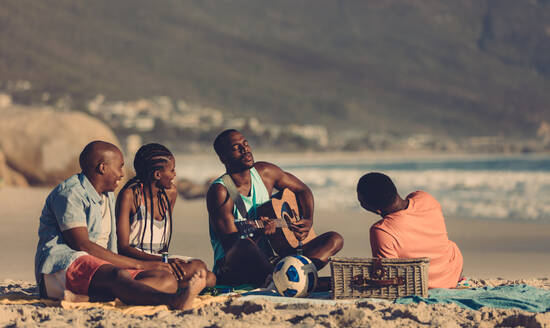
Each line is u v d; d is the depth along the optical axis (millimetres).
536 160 129375
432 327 5633
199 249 12602
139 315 6102
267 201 8398
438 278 7340
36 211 19672
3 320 6004
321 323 5691
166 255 7246
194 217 19719
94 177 6930
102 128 31172
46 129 30016
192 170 74562
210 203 8133
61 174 29688
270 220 8078
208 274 7551
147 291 6445
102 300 6754
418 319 5922
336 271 6945
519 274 10297
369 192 7230
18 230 15297
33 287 8234
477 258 12445
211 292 7367
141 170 7496
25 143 29688
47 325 5676
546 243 14742
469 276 10039
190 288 6320
